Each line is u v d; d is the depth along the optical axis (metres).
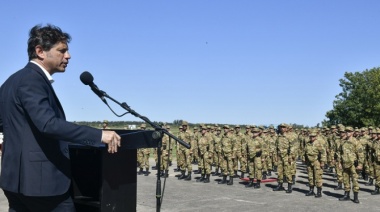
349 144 14.34
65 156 3.19
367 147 19.48
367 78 39.97
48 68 3.25
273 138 22.75
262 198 14.78
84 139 3.01
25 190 3.01
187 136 20.53
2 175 3.16
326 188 17.66
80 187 4.07
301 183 19.19
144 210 12.27
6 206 12.27
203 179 19.47
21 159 3.04
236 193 15.92
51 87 3.16
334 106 41.12
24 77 3.05
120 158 3.75
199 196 15.07
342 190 17.06
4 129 3.17
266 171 20.61
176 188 17.20
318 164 15.16
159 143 4.38
